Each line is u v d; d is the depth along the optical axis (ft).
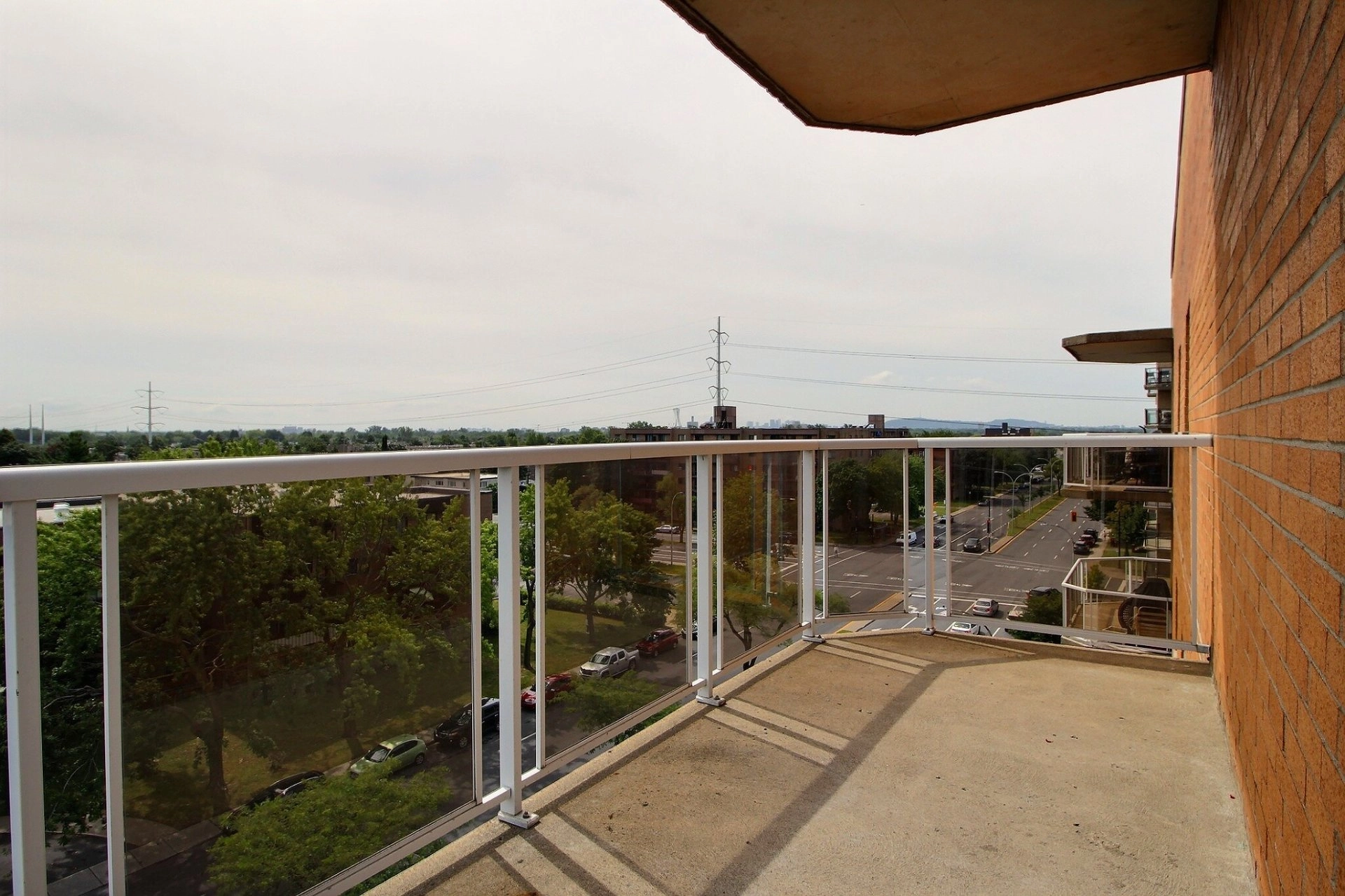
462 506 5.65
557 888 5.36
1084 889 5.38
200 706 4.03
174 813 3.90
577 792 6.82
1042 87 9.70
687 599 8.68
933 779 7.11
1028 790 6.88
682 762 7.45
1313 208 3.40
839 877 5.52
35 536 3.32
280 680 4.41
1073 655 11.06
